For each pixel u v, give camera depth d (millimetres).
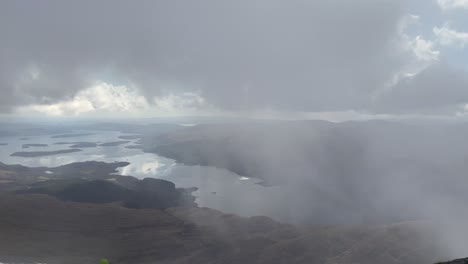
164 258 174000
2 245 169250
